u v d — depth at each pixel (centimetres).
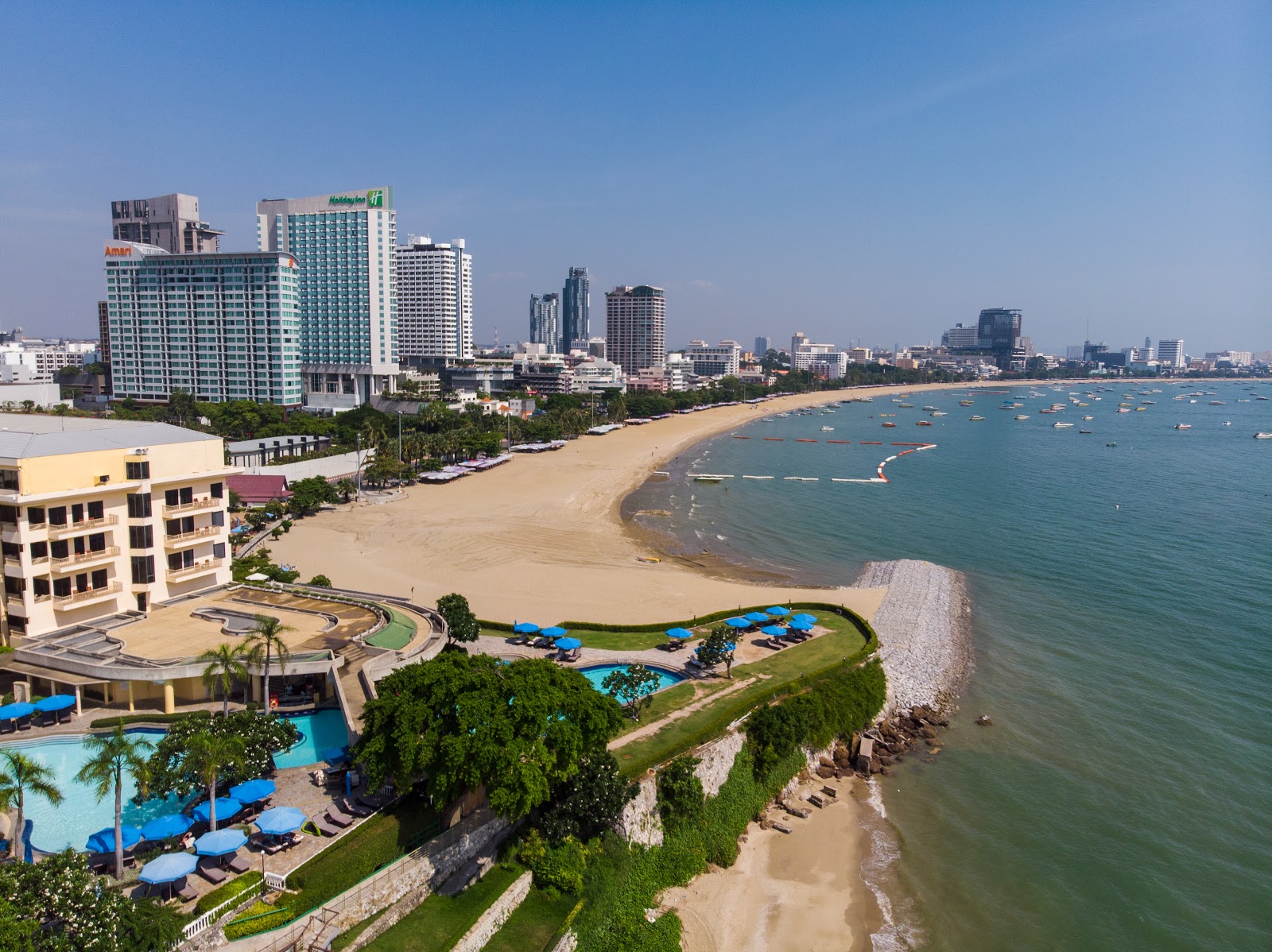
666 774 6569
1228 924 5809
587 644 9506
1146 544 15600
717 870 6438
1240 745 8131
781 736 7431
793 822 7075
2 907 3766
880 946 5650
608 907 5578
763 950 5581
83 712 6869
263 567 10825
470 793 5650
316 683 7231
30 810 5534
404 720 5275
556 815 5766
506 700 5559
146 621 7869
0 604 7431
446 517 16588
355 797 5619
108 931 3903
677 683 8431
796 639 9969
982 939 5694
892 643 10075
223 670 6719
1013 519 17850
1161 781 7544
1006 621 11381
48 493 7394
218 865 4900
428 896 5109
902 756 8075
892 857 6575
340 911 4591
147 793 5212
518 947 5009
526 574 12650
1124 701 9044
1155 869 6388
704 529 16700
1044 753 8044
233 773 5516
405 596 11206
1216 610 11831
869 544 15675
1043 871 6381
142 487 8194
